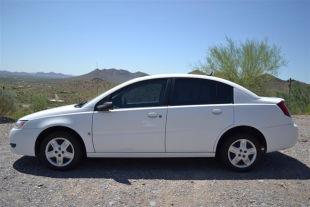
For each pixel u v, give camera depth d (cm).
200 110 666
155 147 669
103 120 666
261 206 521
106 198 545
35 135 678
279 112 679
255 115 670
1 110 1468
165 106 670
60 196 552
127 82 687
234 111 669
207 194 566
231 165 678
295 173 677
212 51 2248
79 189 582
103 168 700
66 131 678
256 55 2181
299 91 1833
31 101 1741
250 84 2189
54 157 681
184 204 526
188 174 667
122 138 668
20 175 651
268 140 675
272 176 659
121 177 646
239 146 679
